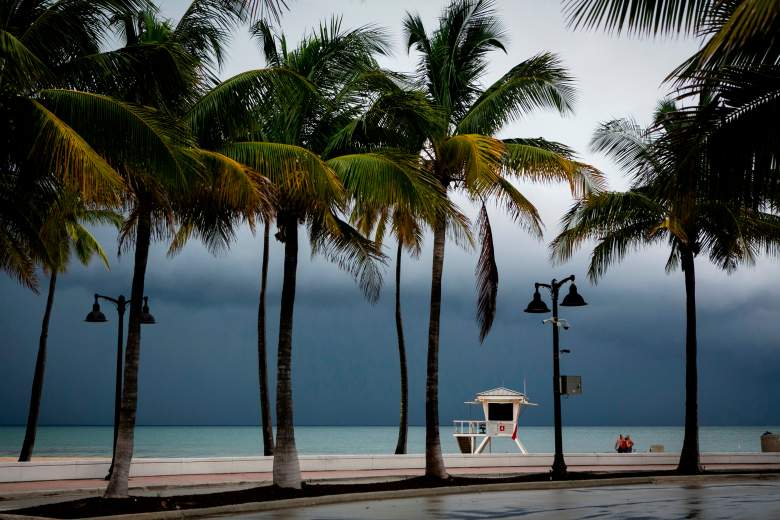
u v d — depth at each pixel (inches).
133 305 703.7
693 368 1096.2
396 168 753.0
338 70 854.5
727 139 357.1
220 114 705.0
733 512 606.9
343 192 741.9
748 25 277.7
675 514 592.7
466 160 867.4
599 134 1050.7
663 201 381.1
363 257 957.8
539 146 951.6
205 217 791.1
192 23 717.9
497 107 917.8
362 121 845.8
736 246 1034.7
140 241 713.6
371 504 716.7
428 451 904.3
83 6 611.5
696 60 325.1
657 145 374.0
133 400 689.0
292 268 826.2
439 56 975.0
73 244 1358.3
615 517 572.1
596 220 1061.1
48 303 1277.1
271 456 1118.4
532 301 1053.8
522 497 781.3
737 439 7854.3
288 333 816.3
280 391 803.4
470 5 975.0
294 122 832.3
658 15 315.3
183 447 5017.2
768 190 361.1
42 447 4741.6
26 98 559.5
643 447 4975.4
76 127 580.7
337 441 6998.0
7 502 745.0
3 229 800.3
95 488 831.7
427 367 922.7
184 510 636.1
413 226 922.7
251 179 680.4
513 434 1466.5
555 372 1027.9
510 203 953.5
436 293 930.7
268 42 917.2
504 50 980.6
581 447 5039.4
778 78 344.2
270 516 613.0
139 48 642.2
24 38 607.2
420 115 856.9
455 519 574.6
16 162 623.5
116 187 544.7
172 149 582.6
